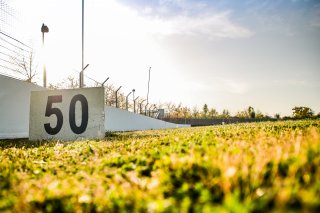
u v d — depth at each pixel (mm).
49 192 2602
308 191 1780
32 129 9891
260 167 2301
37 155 5574
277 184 1940
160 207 1913
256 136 5312
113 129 19797
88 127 9406
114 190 2451
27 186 2900
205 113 90688
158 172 2930
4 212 2361
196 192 2236
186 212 1848
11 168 4074
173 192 2354
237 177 2191
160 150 4328
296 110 69000
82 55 16422
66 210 2314
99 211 2240
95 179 2980
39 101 9953
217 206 1767
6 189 2957
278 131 6977
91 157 4727
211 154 3104
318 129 6105
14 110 10641
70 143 7863
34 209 2398
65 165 4254
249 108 89500
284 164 2430
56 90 9797
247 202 1718
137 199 2178
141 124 27766
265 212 1644
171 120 54906
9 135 10344
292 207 1669
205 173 2572
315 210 1548
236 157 2742
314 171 2262
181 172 2711
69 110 9648
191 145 4379
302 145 3051
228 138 5621
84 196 2420
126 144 6363
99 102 9352
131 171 3289
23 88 11141
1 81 9906
